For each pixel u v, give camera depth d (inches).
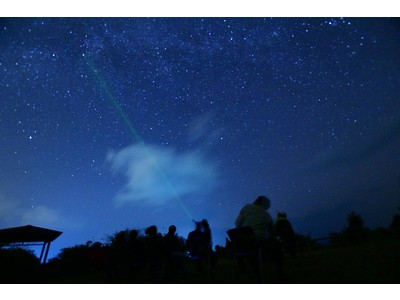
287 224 237.9
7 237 335.0
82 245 342.0
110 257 198.5
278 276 132.2
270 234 125.3
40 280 248.5
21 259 233.3
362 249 248.4
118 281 183.3
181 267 168.7
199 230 183.0
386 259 153.0
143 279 182.5
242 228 114.2
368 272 120.2
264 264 192.4
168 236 176.9
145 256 198.4
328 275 122.6
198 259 171.8
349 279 110.3
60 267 299.7
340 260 173.9
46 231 360.8
